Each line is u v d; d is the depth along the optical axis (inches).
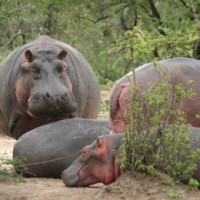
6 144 1423.5
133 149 834.2
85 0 2615.7
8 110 1309.1
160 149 837.8
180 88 872.3
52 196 825.5
